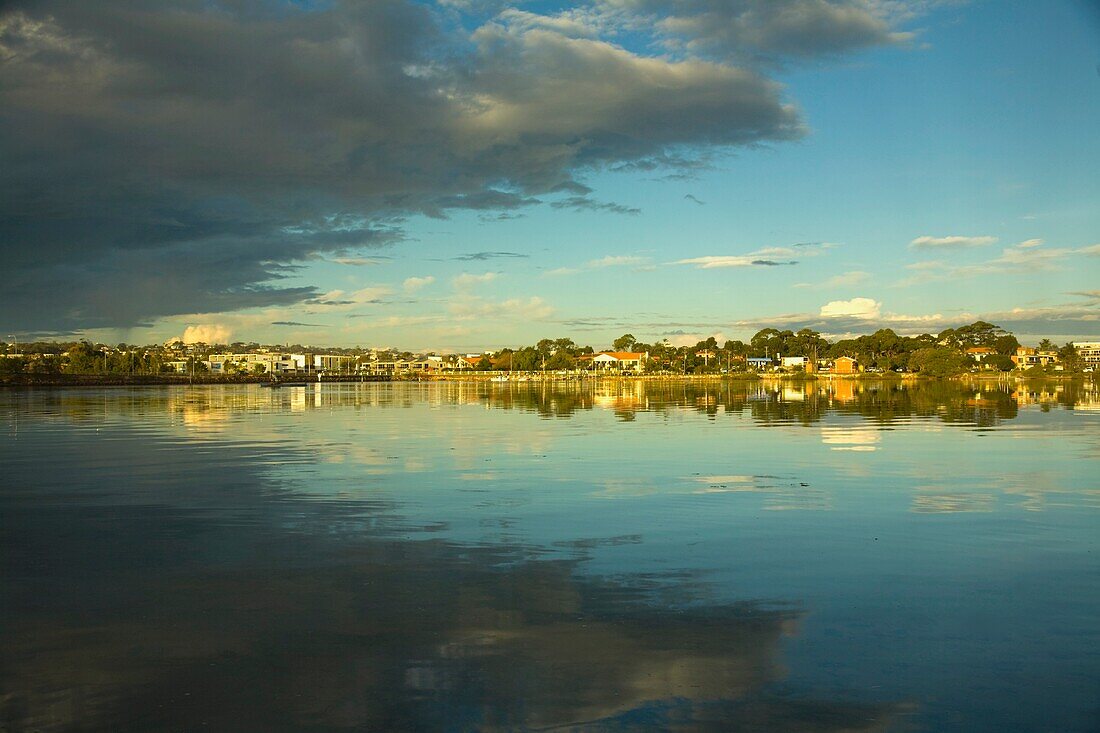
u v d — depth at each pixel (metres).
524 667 8.13
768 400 73.25
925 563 12.14
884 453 26.98
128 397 89.62
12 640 9.00
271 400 80.56
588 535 14.24
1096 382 148.12
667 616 9.70
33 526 15.26
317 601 10.39
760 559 12.45
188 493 19.08
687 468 23.38
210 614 9.89
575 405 66.06
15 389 128.12
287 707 7.25
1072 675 7.86
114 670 8.13
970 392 94.19
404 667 8.16
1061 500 17.61
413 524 15.28
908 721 6.92
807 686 7.64
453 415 52.09
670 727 6.82
